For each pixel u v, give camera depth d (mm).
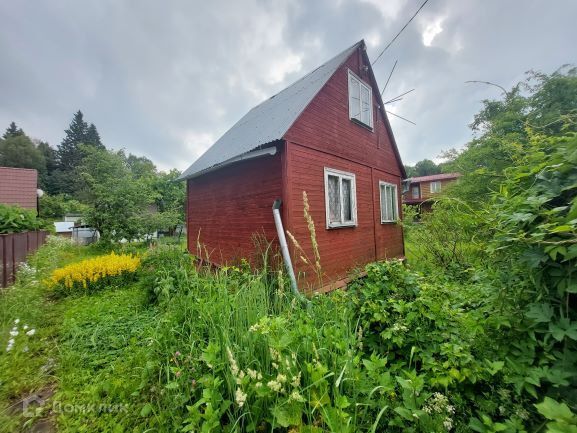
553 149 1642
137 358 2443
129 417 1877
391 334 2047
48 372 2412
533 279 1336
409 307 2104
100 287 5043
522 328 1432
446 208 4652
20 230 5719
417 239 5617
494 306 1608
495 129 8414
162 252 5457
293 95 6461
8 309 3393
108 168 11820
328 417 1203
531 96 8672
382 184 7484
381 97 7355
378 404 1561
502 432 1274
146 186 13367
